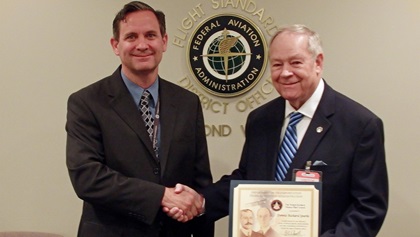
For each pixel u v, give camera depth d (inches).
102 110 82.0
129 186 77.4
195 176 90.0
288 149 77.9
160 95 86.4
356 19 107.9
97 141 81.5
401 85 107.1
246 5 110.2
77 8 111.8
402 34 106.9
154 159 81.9
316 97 77.0
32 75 112.3
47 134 112.7
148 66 82.0
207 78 111.1
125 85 84.6
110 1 111.5
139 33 81.5
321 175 73.5
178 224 85.7
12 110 112.7
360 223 71.1
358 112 74.4
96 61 111.9
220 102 111.7
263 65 109.8
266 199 71.4
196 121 88.6
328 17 108.6
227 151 111.8
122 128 81.4
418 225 107.3
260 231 70.9
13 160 113.0
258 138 83.0
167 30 111.8
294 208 70.8
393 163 107.7
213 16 110.7
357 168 72.9
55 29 112.0
